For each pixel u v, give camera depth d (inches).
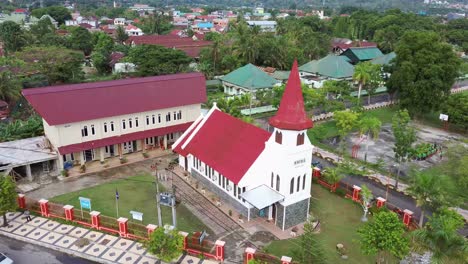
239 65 4439.0
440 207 1489.9
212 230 1558.8
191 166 1995.6
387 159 2336.4
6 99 3002.0
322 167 2170.3
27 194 1804.9
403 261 1343.5
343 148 2287.2
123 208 1706.4
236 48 4601.4
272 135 1558.8
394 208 1718.8
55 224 1567.4
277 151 1521.9
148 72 3843.5
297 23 6427.2
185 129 2362.2
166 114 2320.4
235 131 1807.3
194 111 2421.3
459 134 2832.2
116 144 2193.7
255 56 4552.2
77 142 2048.5
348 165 2068.2
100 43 5039.4
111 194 1829.5
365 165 2222.0
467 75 4650.6
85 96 2118.6
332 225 1611.7
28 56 3973.9
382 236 1197.1
